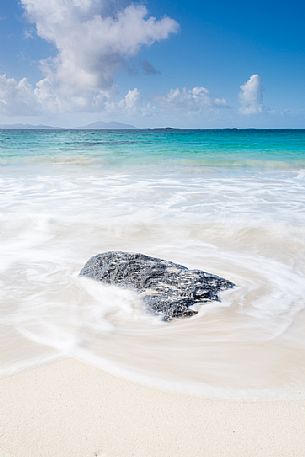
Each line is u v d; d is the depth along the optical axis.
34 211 10.15
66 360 3.90
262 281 6.15
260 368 3.83
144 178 15.65
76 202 11.23
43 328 4.56
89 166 19.20
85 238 8.30
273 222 9.38
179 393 3.41
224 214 10.08
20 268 6.52
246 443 2.86
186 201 11.50
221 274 6.41
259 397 3.38
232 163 20.86
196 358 3.98
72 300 5.30
